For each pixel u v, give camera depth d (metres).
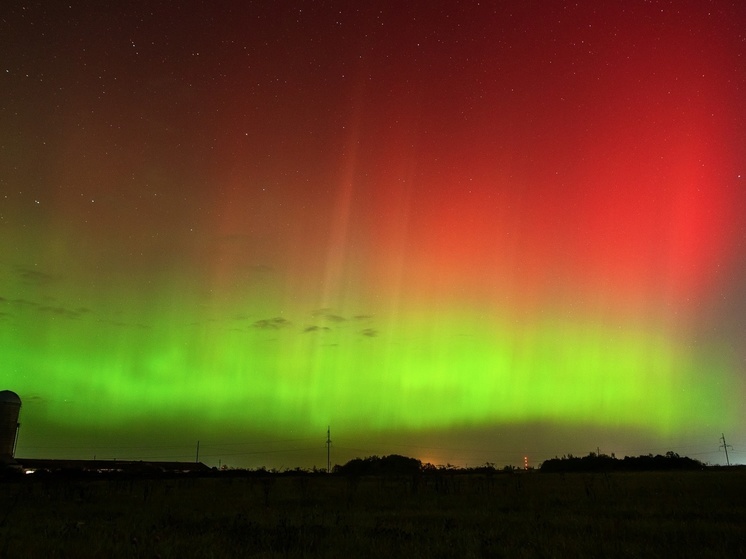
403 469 66.12
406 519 14.76
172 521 14.39
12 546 9.99
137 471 65.44
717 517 14.21
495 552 9.58
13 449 68.12
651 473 57.38
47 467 74.69
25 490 29.34
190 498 24.33
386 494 25.36
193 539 10.92
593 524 12.79
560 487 30.20
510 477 46.41
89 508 19.06
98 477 52.25
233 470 69.19
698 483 31.28
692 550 9.52
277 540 10.94
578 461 80.06
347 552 9.54
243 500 22.89
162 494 27.22
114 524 13.73
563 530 12.07
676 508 16.55
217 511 17.77
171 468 84.25
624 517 14.68
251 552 9.77
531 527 12.54
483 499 21.78
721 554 9.13
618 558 9.14
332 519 14.74
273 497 24.58
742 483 30.48
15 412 68.88
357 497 23.73
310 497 24.30
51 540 10.61
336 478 50.56
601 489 27.38
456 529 12.45
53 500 23.08
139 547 9.83
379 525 13.20
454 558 9.24
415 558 9.13
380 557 9.23
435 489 28.59
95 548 9.74
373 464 72.94
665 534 11.23
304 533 11.72
